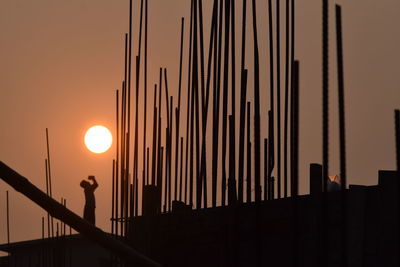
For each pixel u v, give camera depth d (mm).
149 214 21281
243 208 18297
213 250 18188
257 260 13672
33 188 8195
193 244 18688
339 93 10961
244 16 16359
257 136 13914
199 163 18516
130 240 22422
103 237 8789
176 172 21828
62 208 8383
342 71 10914
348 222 17297
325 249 11500
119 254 8977
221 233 17875
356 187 17344
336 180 21438
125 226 22688
